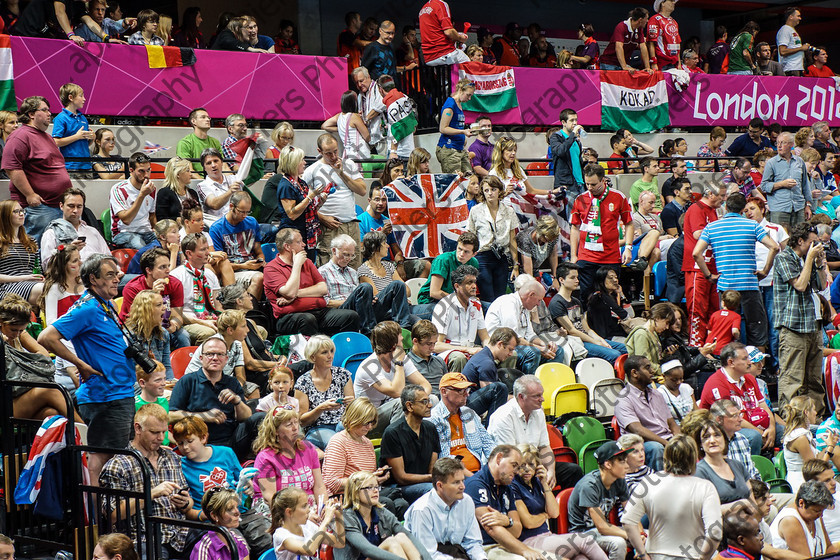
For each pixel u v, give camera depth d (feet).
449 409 31.96
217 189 42.75
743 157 61.67
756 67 72.59
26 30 46.16
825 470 32.17
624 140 59.82
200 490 27.86
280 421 27.96
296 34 65.46
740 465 32.09
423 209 45.52
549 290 46.39
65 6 47.44
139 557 25.25
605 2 80.18
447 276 41.73
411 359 35.04
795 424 35.88
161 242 37.01
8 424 27.66
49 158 38.47
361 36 59.98
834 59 92.99
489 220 44.52
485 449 32.37
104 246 38.06
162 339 32.32
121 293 37.24
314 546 25.16
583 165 51.78
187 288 35.65
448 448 31.63
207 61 50.37
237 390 30.68
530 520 29.86
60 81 46.09
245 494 27.68
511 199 48.73
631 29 65.62
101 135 44.09
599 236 46.65
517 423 32.32
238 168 45.39
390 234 45.47
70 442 26.61
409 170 46.03
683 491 28.84
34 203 37.83
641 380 35.63
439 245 45.91
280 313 37.55
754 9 86.07
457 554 28.02
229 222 40.86
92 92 47.06
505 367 38.11
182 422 27.94
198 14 54.90
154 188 40.88
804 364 43.39
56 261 32.37
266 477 27.81
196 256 35.96
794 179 55.93
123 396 27.58
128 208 40.68
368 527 26.81
